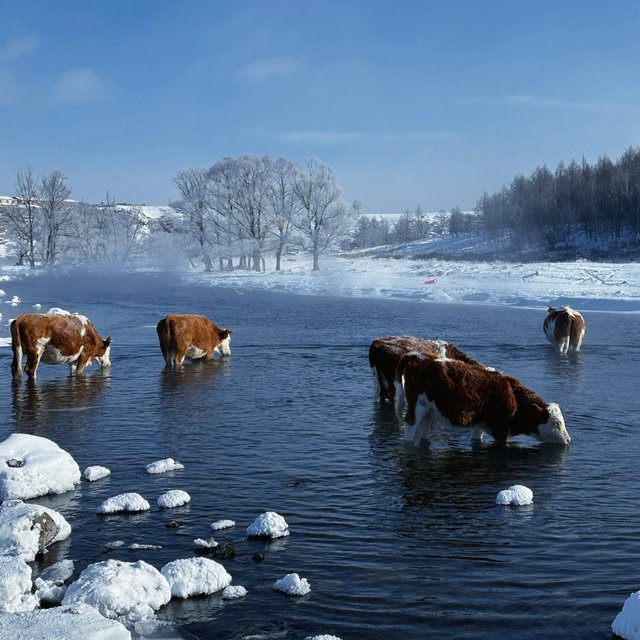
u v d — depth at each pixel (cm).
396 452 986
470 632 523
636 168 9512
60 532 688
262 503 791
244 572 621
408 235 14225
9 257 9338
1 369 1650
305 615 548
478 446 1016
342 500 801
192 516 754
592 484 850
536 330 2312
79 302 3662
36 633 471
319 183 7038
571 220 9744
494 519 743
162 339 1705
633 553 655
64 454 849
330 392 1385
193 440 1045
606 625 531
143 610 545
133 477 880
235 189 7394
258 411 1227
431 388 1007
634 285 3644
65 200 8594
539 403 1016
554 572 618
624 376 1517
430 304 3366
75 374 1588
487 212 11288
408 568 628
